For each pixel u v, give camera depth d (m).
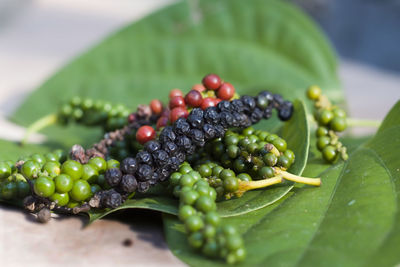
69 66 0.35
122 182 0.22
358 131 0.37
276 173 0.22
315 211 0.22
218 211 0.22
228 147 0.22
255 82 0.34
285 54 0.34
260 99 0.24
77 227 0.22
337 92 0.34
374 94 0.49
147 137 0.23
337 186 0.23
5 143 0.28
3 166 0.23
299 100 0.25
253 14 0.35
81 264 0.20
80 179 0.22
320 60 0.34
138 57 0.35
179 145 0.22
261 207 0.22
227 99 0.24
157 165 0.22
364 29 0.85
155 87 0.35
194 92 0.23
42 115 0.35
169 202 0.23
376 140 0.25
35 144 0.30
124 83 0.35
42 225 0.22
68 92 0.35
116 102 0.35
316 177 0.24
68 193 0.22
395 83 0.55
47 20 0.71
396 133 0.24
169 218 0.22
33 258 0.21
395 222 0.20
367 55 0.81
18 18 0.69
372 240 0.20
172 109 0.23
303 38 0.34
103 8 0.79
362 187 0.22
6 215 0.22
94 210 0.22
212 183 0.22
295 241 0.20
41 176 0.21
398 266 0.19
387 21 0.85
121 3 0.83
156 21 0.35
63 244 0.21
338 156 0.24
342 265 0.19
